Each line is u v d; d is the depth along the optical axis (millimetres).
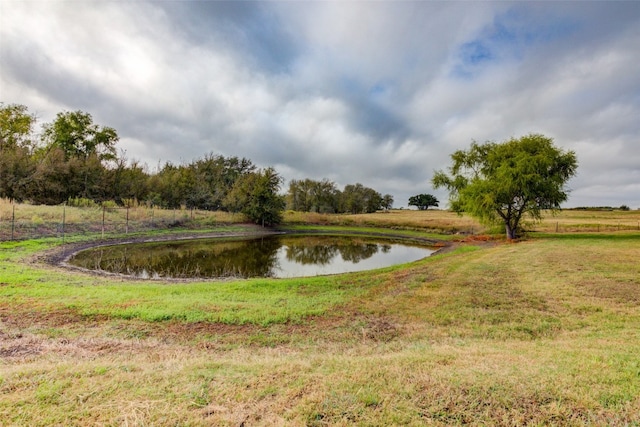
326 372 3760
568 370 3756
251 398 3070
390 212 93938
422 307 7695
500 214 27125
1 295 7727
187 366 3939
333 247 29188
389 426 2664
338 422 2705
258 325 6523
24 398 2945
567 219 53469
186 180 47844
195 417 2723
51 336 5645
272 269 17484
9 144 34531
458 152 30219
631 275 10117
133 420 2656
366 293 9109
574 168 25203
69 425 2578
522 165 24156
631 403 2992
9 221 20297
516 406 2957
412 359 4254
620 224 40062
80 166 36281
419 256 23922
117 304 7359
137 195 41281
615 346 4891
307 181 77875
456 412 2863
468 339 5711
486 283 9812
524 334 5938
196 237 30562
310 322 6762
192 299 8117
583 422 2711
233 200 42906
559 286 9164
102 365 3859
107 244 22016
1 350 4844
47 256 15477
